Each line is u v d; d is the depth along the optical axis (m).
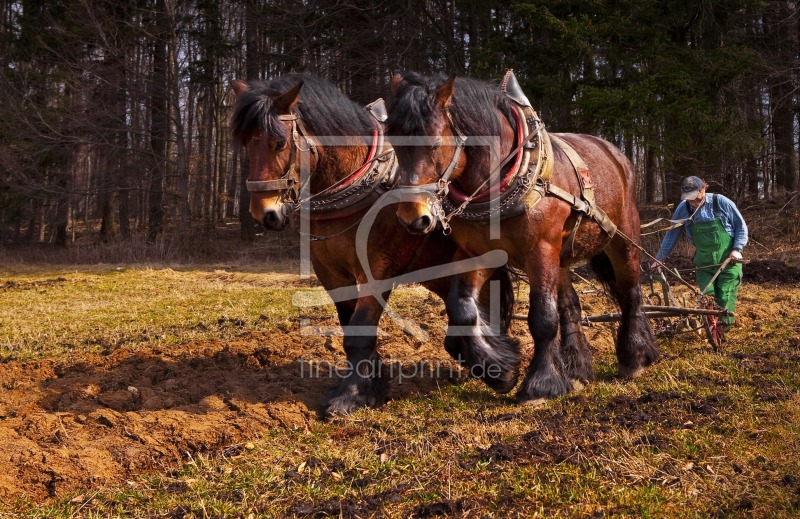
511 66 16.47
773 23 17.53
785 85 17.38
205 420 4.22
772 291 8.82
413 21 19.12
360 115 4.59
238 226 26.91
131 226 25.84
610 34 15.63
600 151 5.37
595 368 5.59
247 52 21.56
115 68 19.92
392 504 3.14
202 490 3.37
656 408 4.22
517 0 16.25
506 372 4.62
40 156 20.17
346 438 4.07
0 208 21.17
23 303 10.09
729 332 6.42
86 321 8.41
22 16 22.39
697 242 6.17
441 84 4.02
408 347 6.14
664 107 14.44
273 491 3.33
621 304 5.45
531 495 3.15
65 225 22.89
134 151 20.73
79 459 3.60
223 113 27.16
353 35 19.06
